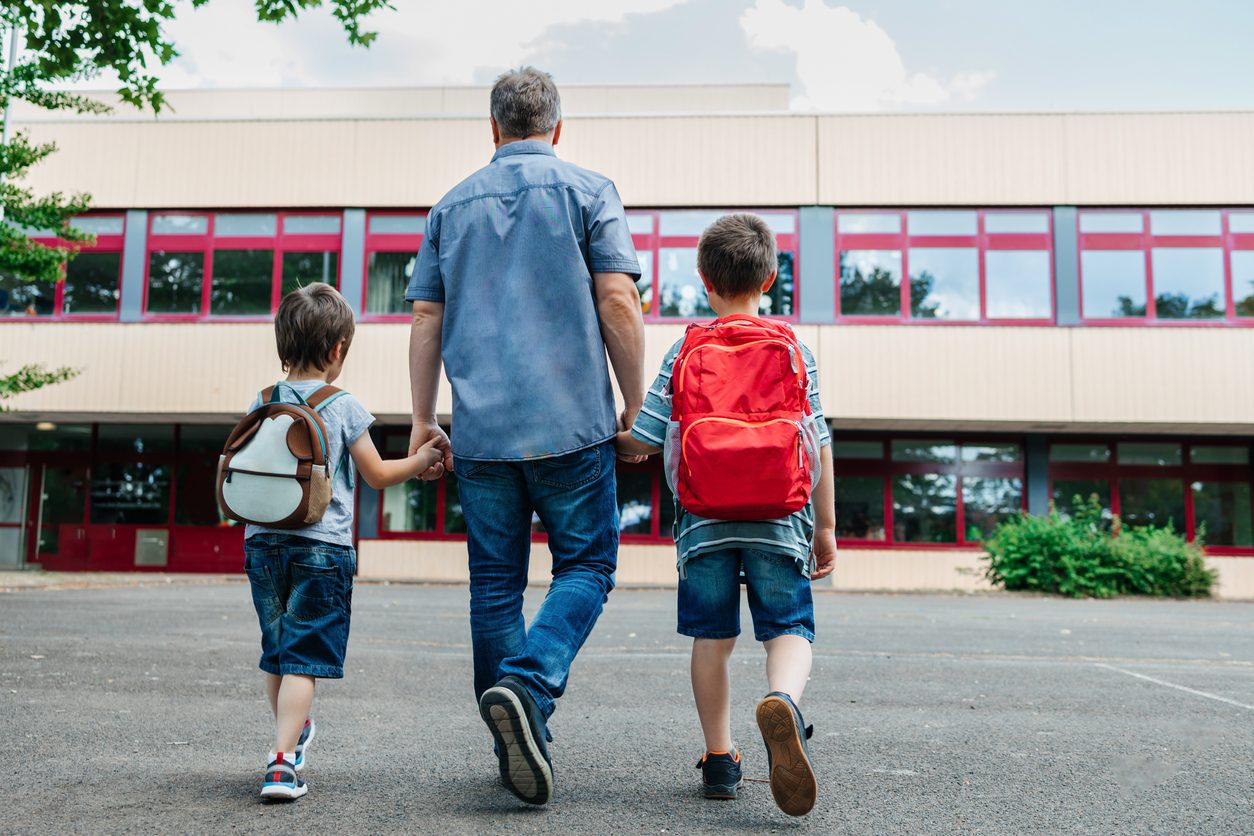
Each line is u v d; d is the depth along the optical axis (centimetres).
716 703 268
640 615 1004
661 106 2216
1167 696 484
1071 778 304
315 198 1789
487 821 242
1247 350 1666
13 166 1241
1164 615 1127
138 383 1750
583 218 271
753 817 251
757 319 268
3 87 1162
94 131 1816
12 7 657
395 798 265
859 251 1734
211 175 1802
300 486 267
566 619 252
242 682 480
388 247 1781
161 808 252
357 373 1734
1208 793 287
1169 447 1800
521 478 269
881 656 651
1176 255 1709
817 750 343
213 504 1898
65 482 1919
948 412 1677
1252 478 1786
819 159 1742
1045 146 1723
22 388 1329
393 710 412
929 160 1731
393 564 1803
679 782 289
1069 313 1698
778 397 253
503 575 268
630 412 277
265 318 1775
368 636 734
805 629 259
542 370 263
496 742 237
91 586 1352
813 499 275
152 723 370
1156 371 1669
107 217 1816
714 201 1747
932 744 355
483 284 272
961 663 616
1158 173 1709
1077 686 518
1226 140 1709
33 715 380
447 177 1781
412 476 289
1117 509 1786
